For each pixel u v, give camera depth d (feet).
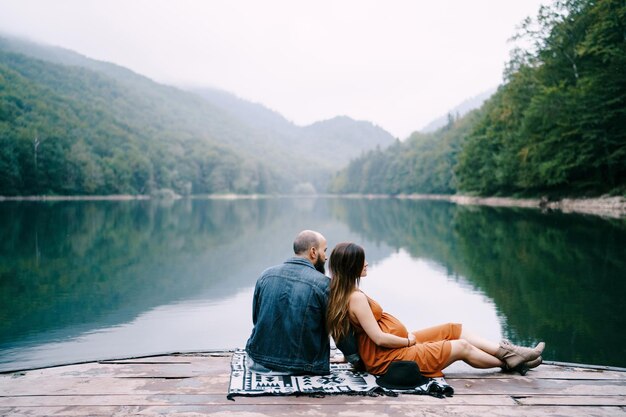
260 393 10.67
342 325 11.81
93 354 19.47
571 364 13.41
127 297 30.04
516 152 137.39
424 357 11.76
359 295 11.84
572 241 51.80
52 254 48.24
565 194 120.26
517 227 71.72
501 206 149.18
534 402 10.60
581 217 83.76
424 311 26.23
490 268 38.70
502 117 146.82
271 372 11.95
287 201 345.51
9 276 36.35
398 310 26.55
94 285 33.53
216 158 499.10
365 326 11.74
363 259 11.95
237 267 42.01
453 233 69.46
